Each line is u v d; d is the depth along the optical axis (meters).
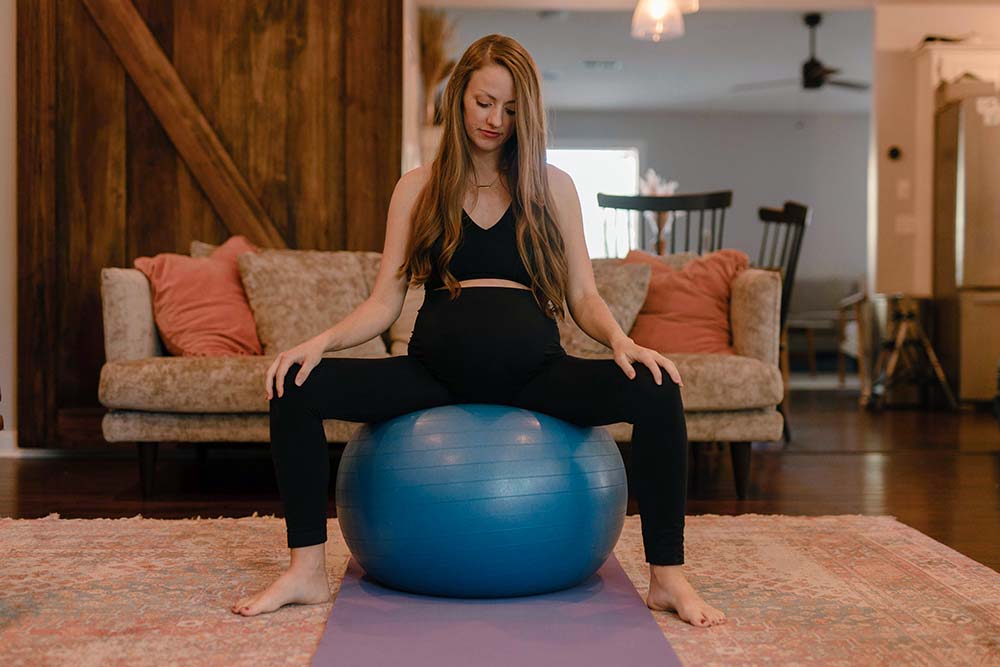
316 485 1.71
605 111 11.16
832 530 2.43
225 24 3.96
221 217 3.95
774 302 3.14
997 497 3.02
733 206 11.32
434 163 1.87
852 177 11.31
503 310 1.80
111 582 1.87
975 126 5.95
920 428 4.99
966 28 6.52
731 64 9.05
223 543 2.24
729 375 2.90
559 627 1.57
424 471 1.67
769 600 1.78
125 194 3.89
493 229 1.85
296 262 3.52
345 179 4.02
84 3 3.84
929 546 2.25
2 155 3.85
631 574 1.97
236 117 3.98
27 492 3.04
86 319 3.83
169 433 2.95
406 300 3.54
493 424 1.71
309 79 4.00
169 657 1.45
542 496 1.67
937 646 1.52
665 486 1.67
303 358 1.70
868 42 8.34
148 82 3.88
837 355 10.20
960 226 5.99
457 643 1.49
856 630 1.60
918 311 6.29
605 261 3.57
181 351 3.24
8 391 3.87
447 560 1.67
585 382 1.74
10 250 3.86
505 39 1.83
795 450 4.15
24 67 3.79
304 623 1.61
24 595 1.78
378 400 1.77
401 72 4.02
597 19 7.55
